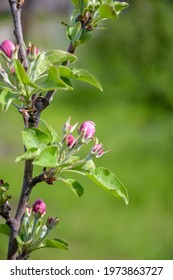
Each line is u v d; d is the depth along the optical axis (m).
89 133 3.30
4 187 3.34
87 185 12.75
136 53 15.65
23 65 3.23
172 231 10.75
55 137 3.43
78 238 10.33
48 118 19.45
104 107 18.47
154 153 14.60
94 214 11.41
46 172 3.28
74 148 3.28
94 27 3.45
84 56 17.91
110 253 9.86
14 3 3.39
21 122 18.61
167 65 15.43
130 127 15.91
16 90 3.20
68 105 20.25
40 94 3.32
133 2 15.06
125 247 10.12
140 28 15.18
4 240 9.05
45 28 28.73
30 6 27.03
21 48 3.29
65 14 28.67
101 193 12.38
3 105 3.10
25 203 3.31
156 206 11.95
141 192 12.55
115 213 11.53
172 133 15.16
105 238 10.41
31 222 3.39
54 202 11.81
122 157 14.59
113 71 17.02
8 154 15.53
